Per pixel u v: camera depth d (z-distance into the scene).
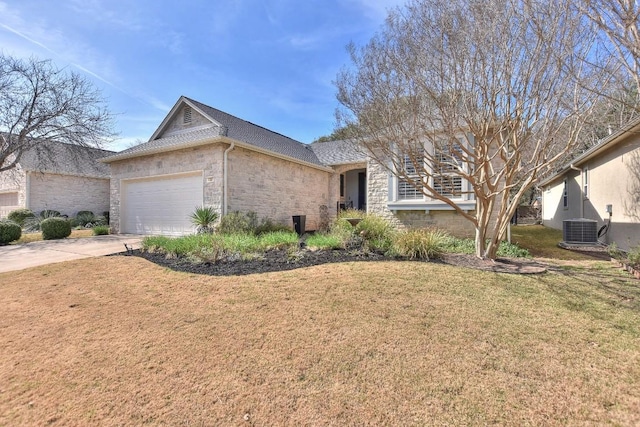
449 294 4.46
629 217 8.12
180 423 2.09
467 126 6.44
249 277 5.32
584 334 3.26
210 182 10.31
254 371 2.66
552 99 5.26
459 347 3.01
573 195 12.74
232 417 2.13
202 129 12.41
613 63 4.85
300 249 7.70
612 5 3.70
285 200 12.80
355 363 2.76
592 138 9.16
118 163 12.84
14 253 8.05
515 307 4.00
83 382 2.54
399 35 5.75
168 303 4.23
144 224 12.21
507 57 5.09
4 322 3.73
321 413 2.16
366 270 5.68
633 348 2.97
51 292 4.80
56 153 16.78
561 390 2.36
